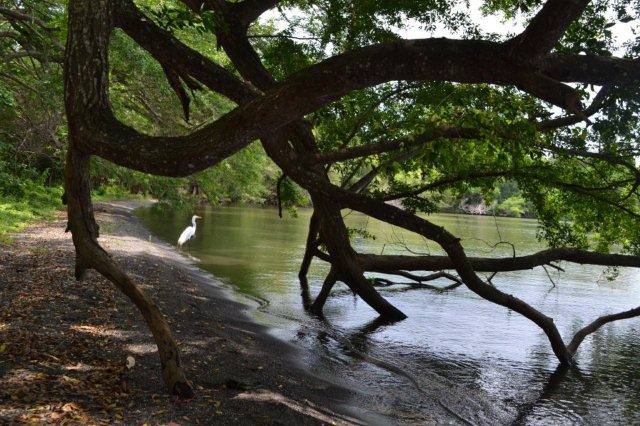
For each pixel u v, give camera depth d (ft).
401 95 34.40
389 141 23.54
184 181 74.49
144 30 20.06
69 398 16.08
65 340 21.70
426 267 39.96
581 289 54.54
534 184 32.37
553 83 12.70
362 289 39.81
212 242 78.23
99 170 78.28
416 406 23.21
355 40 33.19
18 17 44.11
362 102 35.65
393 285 54.19
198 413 16.74
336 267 40.29
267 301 43.78
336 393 23.47
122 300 30.45
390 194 34.86
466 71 13.25
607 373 29.22
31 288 29.99
